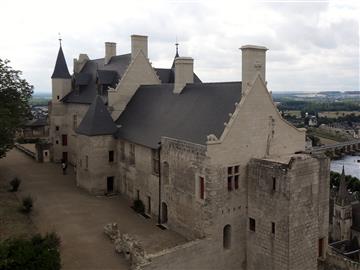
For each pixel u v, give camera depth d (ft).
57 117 207.31
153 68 173.78
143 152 136.56
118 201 148.46
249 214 112.68
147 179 135.03
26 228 113.70
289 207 100.01
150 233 119.34
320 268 115.75
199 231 109.09
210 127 114.01
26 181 169.48
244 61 111.04
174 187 120.06
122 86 165.48
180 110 132.98
